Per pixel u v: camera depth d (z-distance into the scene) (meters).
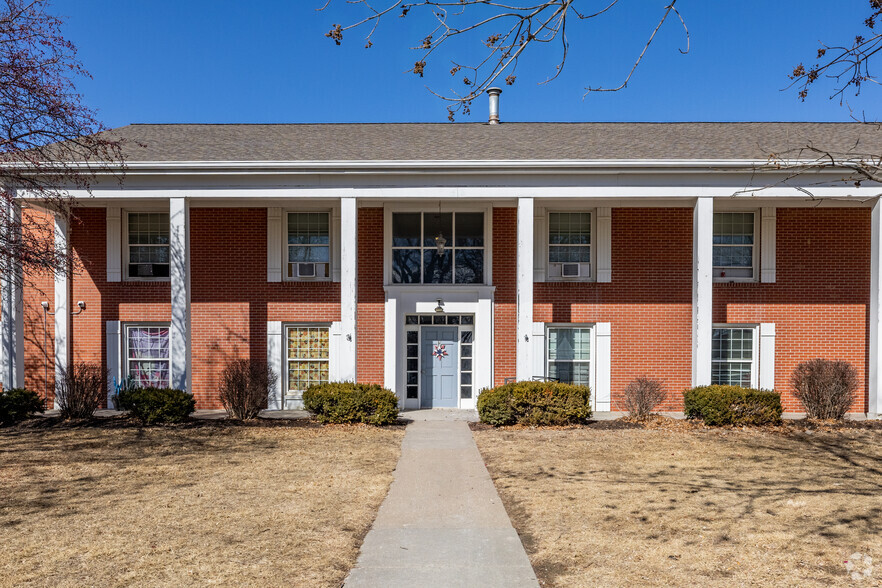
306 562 6.13
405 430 13.09
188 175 14.11
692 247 15.71
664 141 16.17
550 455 10.81
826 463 10.16
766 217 15.65
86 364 15.41
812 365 14.39
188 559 6.18
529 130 18.06
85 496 8.35
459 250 16.16
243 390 14.09
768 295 15.66
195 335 16.02
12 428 13.12
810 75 5.79
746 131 17.47
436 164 13.92
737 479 9.18
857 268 15.59
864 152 14.44
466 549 6.52
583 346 16.06
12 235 12.61
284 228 16.12
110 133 16.41
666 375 15.76
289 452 11.04
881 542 6.59
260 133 17.83
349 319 14.30
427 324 16.25
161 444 11.64
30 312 15.87
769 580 5.67
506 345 15.88
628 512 7.65
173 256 14.19
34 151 13.06
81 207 15.91
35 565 6.03
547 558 6.26
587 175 14.09
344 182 14.27
